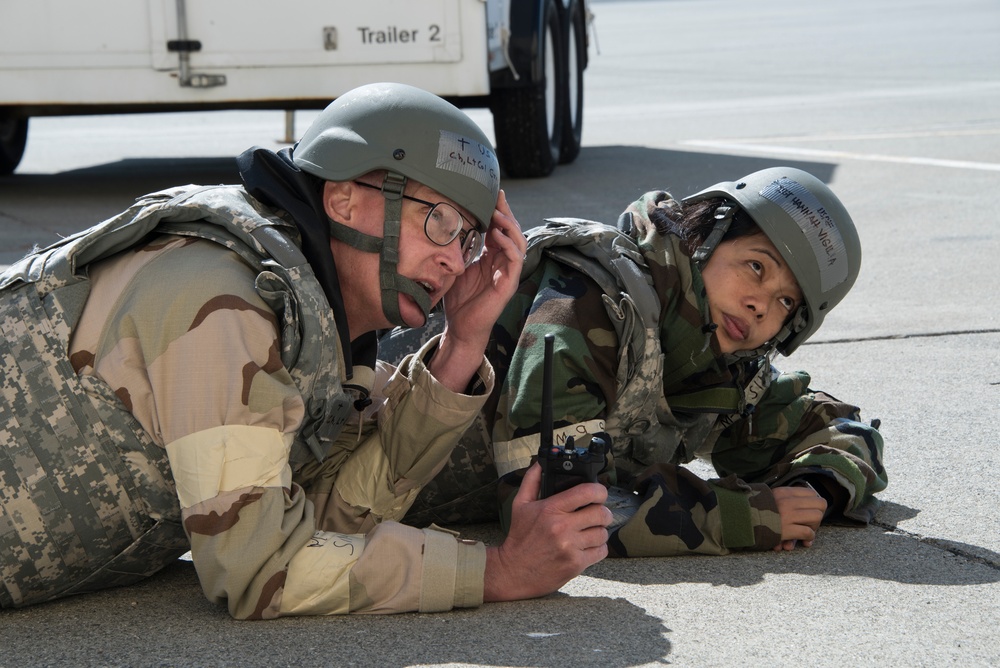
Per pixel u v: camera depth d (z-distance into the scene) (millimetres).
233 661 2236
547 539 2432
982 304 5484
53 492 2352
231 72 7902
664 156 10477
